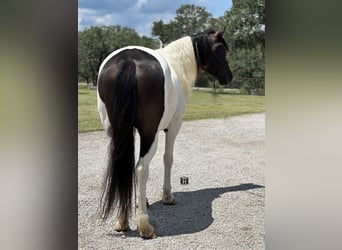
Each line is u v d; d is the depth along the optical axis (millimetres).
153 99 2695
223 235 3012
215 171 5004
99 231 3043
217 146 6520
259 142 6824
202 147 6449
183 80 3340
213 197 3953
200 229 3123
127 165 2639
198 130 7988
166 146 3510
